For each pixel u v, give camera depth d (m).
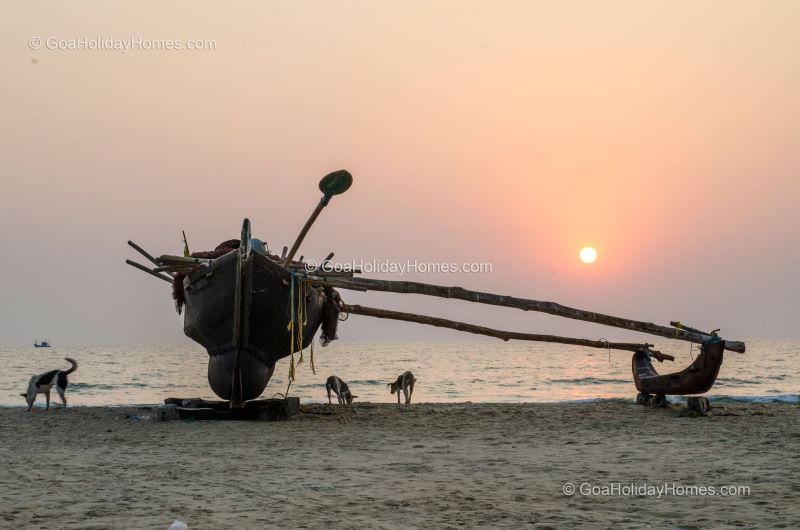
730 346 17.69
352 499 7.27
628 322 18.23
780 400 23.48
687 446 11.34
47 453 10.75
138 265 19.30
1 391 40.38
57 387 18.84
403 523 6.21
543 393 38.94
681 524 6.08
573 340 20.42
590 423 15.24
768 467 9.12
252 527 6.06
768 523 6.05
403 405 21.06
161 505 6.96
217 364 16.72
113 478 8.52
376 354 129.75
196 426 14.51
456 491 7.70
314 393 35.62
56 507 6.89
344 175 14.96
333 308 18.11
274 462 9.78
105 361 93.81
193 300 16.81
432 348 178.25
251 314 15.52
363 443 11.88
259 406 16.55
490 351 149.50
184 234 17.48
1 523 6.21
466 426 14.70
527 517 6.43
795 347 176.50
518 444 11.77
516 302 17.38
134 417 16.31
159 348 197.50
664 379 18.45
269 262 15.09
